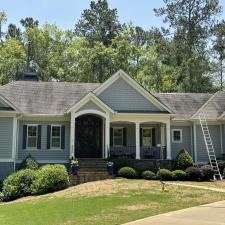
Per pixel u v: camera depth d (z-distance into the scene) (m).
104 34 58.88
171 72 51.19
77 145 31.14
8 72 48.09
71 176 26.39
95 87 33.94
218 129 33.25
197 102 35.56
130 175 27.16
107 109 29.55
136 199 18.95
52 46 52.31
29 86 32.88
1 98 27.89
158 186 22.67
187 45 54.47
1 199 23.30
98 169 28.19
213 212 15.52
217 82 58.56
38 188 23.41
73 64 51.19
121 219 14.62
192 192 20.83
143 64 48.94
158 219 14.26
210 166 29.06
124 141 32.44
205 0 54.31
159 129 33.00
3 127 27.72
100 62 49.28
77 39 52.06
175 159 29.86
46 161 29.81
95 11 60.19
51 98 31.92
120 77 31.64
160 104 31.30
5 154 27.52
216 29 54.28
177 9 55.09
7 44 50.19
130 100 31.50
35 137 30.14
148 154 31.03
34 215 16.53
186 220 13.95
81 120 31.52
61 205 18.39
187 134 33.38
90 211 16.55
